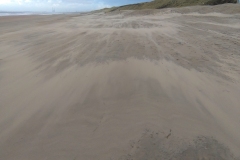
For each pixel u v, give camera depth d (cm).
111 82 288
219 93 262
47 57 395
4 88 285
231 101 245
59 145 184
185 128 201
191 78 299
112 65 338
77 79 301
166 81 290
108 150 176
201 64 347
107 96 257
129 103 242
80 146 182
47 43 504
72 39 540
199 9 1340
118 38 528
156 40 504
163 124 206
